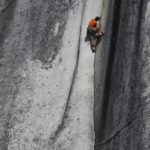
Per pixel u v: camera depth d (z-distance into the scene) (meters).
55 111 22.22
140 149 20.34
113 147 20.95
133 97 20.92
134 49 21.39
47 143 21.94
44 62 22.86
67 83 22.44
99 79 22.12
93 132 21.75
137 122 20.64
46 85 22.58
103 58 22.23
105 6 22.94
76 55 22.70
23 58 23.09
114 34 22.14
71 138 21.78
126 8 22.06
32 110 22.42
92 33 22.59
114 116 21.23
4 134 22.39
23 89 22.72
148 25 21.38
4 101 22.77
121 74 21.47
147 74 20.92
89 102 22.09
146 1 21.62
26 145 22.08
